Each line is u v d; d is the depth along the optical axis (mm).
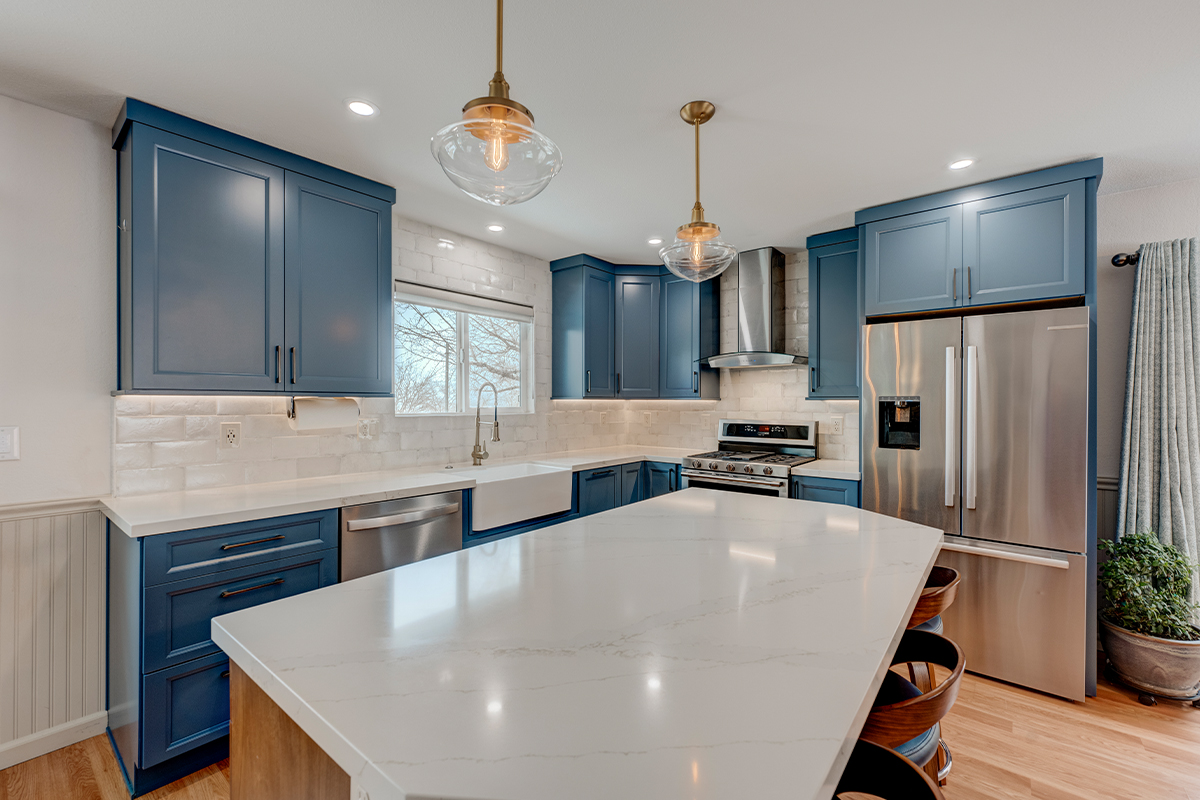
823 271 3449
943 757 1340
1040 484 2414
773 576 1282
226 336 2139
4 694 1920
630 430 4840
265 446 2562
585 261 3961
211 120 2062
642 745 645
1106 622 2500
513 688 774
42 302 1993
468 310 3516
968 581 2578
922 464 2719
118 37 1590
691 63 1709
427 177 2578
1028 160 2387
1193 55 1647
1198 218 2584
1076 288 2381
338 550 2219
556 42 1608
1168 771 1880
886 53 1654
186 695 1819
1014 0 1429
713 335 4230
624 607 1087
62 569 2029
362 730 670
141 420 2209
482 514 2814
